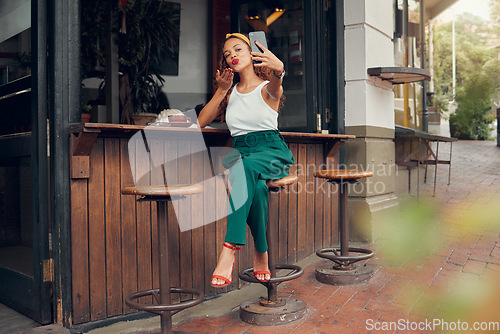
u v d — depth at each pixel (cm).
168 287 237
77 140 244
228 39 274
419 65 988
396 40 763
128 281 275
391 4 515
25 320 274
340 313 282
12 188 287
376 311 283
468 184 736
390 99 515
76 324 254
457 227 484
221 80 269
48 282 267
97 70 398
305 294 320
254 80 271
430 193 671
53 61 253
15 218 287
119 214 270
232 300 315
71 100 256
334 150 425
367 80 455
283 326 265
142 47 400
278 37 443
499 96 1602
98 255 262
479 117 1616
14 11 285
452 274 347
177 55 514
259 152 259
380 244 444
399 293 312
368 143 456
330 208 438
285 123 438
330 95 454
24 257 282
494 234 454
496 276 339
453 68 2119
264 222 255
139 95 416
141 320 275
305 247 402
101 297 263
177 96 505
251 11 455
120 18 387
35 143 263
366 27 451
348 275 335
